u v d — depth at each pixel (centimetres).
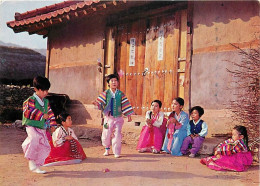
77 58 788
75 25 796
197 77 560
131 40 686
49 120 402
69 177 344
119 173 363
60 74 830
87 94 754
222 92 523
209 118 535
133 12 675
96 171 372
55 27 846
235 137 404
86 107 747
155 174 360
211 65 542
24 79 1538
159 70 634
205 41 554
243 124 461
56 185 312
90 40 757
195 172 376
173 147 486
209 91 541
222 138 504
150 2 634
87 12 645
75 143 435
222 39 531
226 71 520
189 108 566
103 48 720
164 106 619
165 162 429
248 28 499
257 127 432
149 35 656
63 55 827
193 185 319
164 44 628
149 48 655
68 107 785
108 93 477
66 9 663
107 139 473
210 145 468
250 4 499
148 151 517
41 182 323
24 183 318
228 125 506
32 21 747
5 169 378
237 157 394
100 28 734
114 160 440
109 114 473
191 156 471
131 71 684
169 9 617
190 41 573
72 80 794
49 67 864
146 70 657
